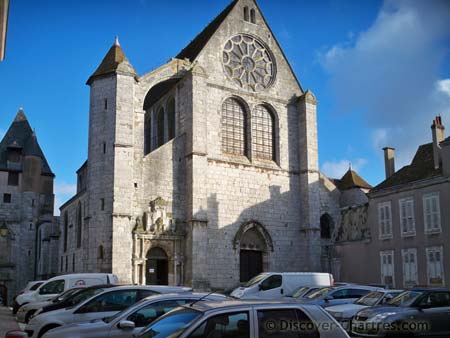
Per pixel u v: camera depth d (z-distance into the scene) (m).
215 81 48.12
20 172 68.31
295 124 52.47
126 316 14.03
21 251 66.50
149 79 45.44
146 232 41.62
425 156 41.19
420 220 37.69
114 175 40.53
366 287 25.78
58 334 13.77
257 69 51.47
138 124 44.03
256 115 50.56
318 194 50.62
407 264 38.28
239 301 10.47
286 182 50.28
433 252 36.25
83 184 62.28
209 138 46.56
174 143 45.09
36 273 66.38
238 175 47.47
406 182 39.53
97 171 41.69
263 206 48.28
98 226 40.47
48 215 69.56
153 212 42.56
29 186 68.44
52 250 63.47
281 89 52.31
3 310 41.97
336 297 24.97
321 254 49.78
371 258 42.00
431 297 18.70
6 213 66.25
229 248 45.34
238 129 49.38
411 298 18.98
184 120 46.25
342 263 45.75
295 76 53.78
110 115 42.19
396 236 39.59
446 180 35.88
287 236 49.12
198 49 50.00
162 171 44.03
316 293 25.77
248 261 47.19
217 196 45.81
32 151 69.94
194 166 43.88
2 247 64.50
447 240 35.34
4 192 66.94
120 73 42.56
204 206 43.78
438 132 38.78
